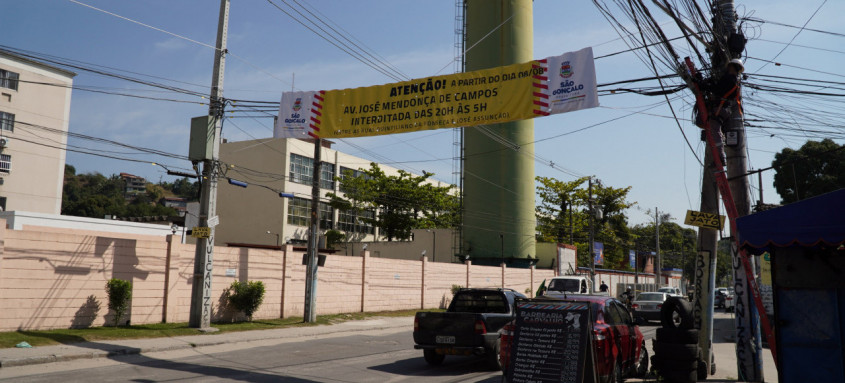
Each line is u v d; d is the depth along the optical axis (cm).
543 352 861
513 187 4306
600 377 943
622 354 1062
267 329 2005
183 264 1991
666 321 1102
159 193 17475
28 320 1534
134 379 1055
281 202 4978
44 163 4862
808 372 848
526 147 4356
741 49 1141
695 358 1063
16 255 1515
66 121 5022
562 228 6212
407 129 1391
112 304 1720
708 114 1159
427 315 1299
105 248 1736
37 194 4794
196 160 1873
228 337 1723
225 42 1897
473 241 4375
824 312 847
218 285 2075
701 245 1240
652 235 9225
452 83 1354
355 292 2797
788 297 870
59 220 2730
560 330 860
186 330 1775
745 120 1402
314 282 2295
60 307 1609
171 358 1355
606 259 6900
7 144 4588
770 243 838
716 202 1198
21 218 2597
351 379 1129
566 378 838
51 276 1592
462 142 4519
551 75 1253
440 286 3538
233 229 5131
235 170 5200
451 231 4878
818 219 808
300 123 1535
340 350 1578
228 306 2114
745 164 1145
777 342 870
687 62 1139
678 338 1073
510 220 4300
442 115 1356
